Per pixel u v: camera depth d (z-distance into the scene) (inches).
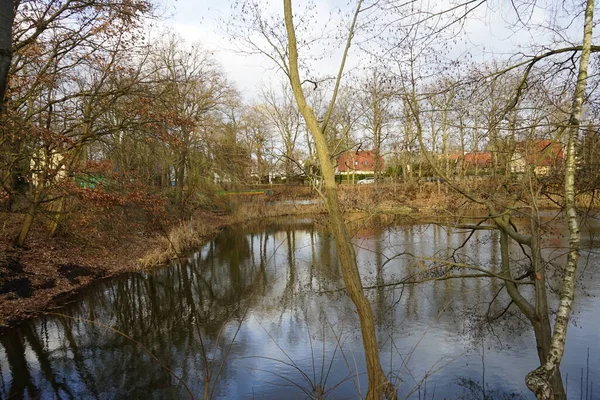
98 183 474.0
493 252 442.6
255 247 753.0
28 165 454.6
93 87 501.4
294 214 1175.6
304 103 183.2
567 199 167.5
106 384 273.3
